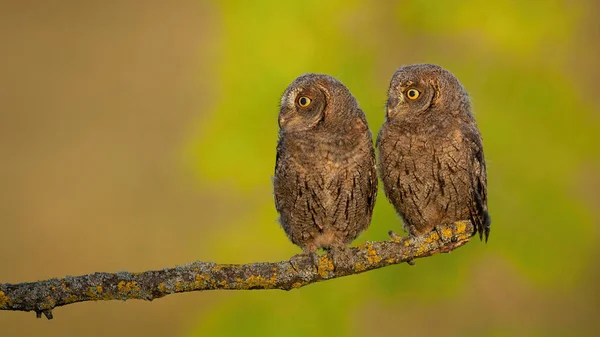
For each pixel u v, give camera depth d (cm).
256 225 1470
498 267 1467
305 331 1391
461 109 1012
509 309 1462
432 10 1581
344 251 877
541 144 1477
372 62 1548
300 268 856
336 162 980
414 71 1013
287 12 1562
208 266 827
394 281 1402
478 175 1002
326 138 980
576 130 1494
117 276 807
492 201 1452
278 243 1458
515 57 1545
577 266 1451
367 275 1411
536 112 1494
